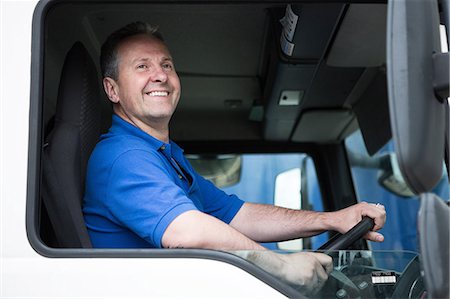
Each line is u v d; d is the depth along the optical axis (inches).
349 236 92.8
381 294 76.0
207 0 76.4
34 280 71.6
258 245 79.4
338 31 109.7
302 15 103.4
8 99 75.1
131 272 71.9
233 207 110.3
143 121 94.1
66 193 84.0
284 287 73.0
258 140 155.5
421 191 59.7
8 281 71.5
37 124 74.8
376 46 115.0
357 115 142.2
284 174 155.4
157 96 93.4
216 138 154.2
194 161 154.2
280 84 130.6
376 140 137.7
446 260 60.8
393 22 59.4
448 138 75.6
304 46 114.1
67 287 71.4
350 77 128.6
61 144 85.5
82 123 87.7
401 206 147.4
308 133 153.6
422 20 60.1
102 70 97.0
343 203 156.4
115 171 85.4
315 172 157.0
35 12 77.0
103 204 85.9
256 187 154.3
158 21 116.4
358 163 153.5
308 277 74.4
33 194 73.4
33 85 75.5
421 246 60.2
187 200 81.4
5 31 76.5
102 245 86.0
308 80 128.8
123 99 94.3
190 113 149.9
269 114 144.9
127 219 82.7
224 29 119.6
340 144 157.6
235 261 73.2
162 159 90.5
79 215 84.2
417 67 58.8
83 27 113.8
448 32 73.1
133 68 93.5
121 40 95.4
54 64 117.2
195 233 77.8
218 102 145.6
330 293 75.2
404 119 57.7
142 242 85.6
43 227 86.7
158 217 79.9
